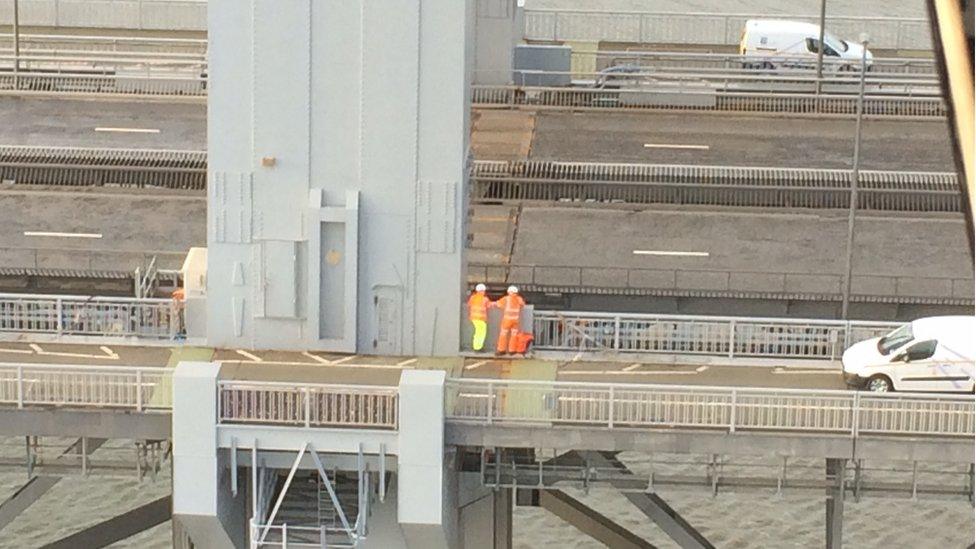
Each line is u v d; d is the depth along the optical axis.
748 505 66.62
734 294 67.44
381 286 55.34
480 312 55.56
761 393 49.59
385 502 52.59
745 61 93.00
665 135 81.56
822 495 51.28
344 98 53.97
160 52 96.94
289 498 52.75
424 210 54.66
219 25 53.56
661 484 51.62
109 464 52.25
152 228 72.06
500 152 78.44
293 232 54.78
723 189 75.12
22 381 50.47
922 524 65.38
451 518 52.03
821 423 49.91
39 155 76.38
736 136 81.62
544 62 87.12
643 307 67.94
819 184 75.44
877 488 51.06
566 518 58.44
